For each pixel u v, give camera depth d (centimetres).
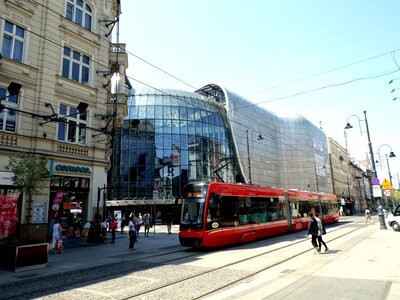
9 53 1606
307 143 6794
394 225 2217
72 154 1820
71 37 1919
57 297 722
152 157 4338
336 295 662
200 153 4581
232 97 5350
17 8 1642
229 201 1688
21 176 1268
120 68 2325
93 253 1485
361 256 1156
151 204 4181
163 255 1393
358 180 10594
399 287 708
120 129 4416
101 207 1969
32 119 1652
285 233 2342
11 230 1512
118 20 2175
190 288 775
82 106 1591
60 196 1750
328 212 3228
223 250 1516
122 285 824
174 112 4662
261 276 899
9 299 716
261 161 5634
